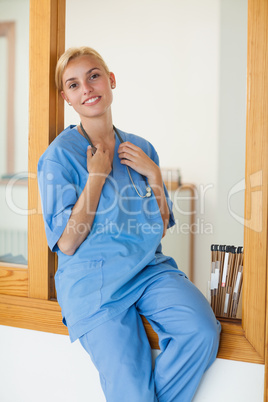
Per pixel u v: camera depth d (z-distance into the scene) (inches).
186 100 158.9
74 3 166.1
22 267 76.4
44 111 71.7
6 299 74.7
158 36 159.9
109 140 67.7
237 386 63.4
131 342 58.2
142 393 56.0
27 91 76.7
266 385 61.8
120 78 166.1
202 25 154.2
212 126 155.9
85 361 69.4
